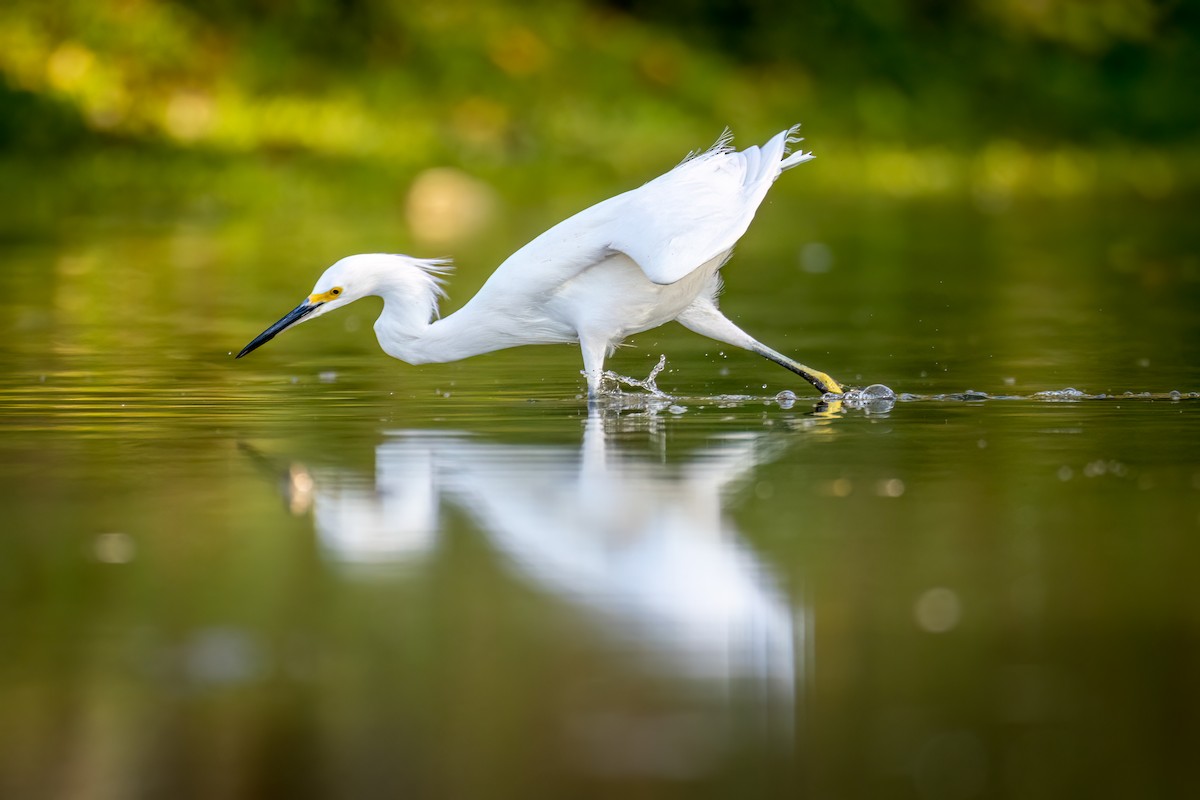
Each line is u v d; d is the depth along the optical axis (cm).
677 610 759
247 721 643
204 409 1309
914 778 599
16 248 2623
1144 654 700
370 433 1198
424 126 3894
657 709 654
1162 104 4919
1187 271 2456
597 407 1325
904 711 650
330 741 628
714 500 965
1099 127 4744
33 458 1097
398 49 4128
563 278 1311
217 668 691
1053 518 911
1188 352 1647
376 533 893
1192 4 5434
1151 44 5156
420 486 1005
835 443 1149
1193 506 935
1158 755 614
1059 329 1842
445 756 615
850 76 4678
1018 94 4797
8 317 1886
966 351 1672
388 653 707
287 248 2662
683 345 1747
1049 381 1459
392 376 1503
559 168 3762
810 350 1695
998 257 2670
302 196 3331
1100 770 603
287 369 1542
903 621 743
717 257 1307
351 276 1370
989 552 843
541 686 671
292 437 1181
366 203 3316
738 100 4450
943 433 1188
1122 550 845
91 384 1434
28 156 3344
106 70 3706
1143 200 3738
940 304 2088
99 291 2136
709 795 586
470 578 808
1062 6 5181
